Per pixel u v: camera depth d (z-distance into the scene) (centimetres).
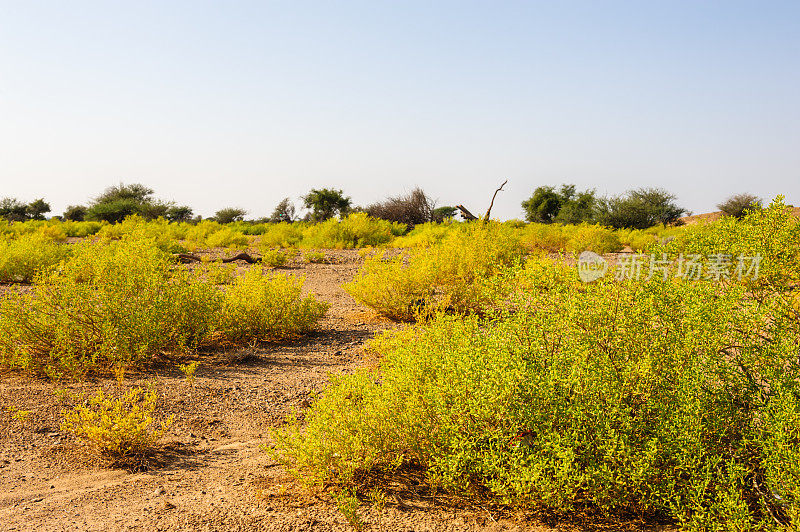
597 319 369
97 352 665
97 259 791
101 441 462
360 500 378
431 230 2525
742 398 340
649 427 347
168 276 789
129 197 6738
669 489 329
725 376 337
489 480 378
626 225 4328
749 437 329
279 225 3147
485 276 913
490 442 366
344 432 401
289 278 931
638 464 325
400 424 398
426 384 401
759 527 301
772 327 352
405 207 4559
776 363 334
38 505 383
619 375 352
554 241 2242
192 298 771
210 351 788
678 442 324
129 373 672
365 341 850
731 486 312
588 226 2297
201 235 2978
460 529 343
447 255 1005
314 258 1973
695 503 324
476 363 372
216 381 657
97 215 5394
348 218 2931
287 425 540
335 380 455
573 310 366
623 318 359
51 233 2886
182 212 6538
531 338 385
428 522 351
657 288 365
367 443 396
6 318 675
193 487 411
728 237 448
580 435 346
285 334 874
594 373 345
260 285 875
